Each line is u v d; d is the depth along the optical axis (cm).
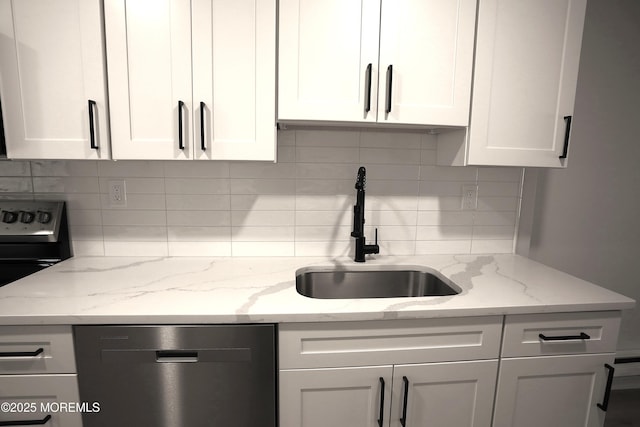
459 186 159
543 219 182
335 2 112
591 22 171
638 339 203
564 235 186
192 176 146
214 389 101
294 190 151
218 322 97
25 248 139
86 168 142
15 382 96
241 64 112
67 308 97
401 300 107
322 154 150
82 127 111
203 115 112
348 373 104
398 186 156
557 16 121
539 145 127
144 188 146
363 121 118
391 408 107
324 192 152
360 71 115
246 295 109
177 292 111
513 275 134
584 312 110
